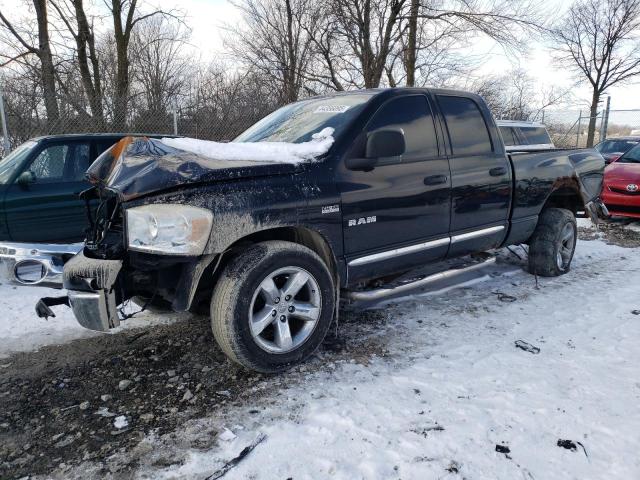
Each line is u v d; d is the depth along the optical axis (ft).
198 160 9.40
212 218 9.01
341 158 10.96
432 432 8.16
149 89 53.47
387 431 8.21
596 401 9.03
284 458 7.59
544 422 8.39
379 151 10.82
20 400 9.54
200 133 37.93
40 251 14.99
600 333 12.16
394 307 14.21
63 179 17.78
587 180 18.13
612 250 21.72
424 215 12.54
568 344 11.55
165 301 10.30
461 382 9.79
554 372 10.16
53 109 32.37
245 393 9.57
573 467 7.30
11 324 13.43
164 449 7.89
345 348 11.48
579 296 15.08
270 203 9.69
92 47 53.57
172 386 9.95
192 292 9.21
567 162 17.29
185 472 7.33
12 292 16.21
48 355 11.54
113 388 9.93
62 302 10.54
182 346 11.85
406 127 12.41
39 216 17.04
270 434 8.21
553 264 16.78
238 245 10.54
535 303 14.49
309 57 58.23
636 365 10.44
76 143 18.28
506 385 9.64
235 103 42.50
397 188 11.83
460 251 14.05
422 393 9.40
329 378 10.09
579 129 66.03
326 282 10.62
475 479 7.07
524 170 15.43
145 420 8.72
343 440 8.00
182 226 8.84
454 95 13.98
